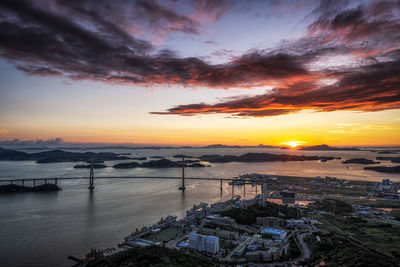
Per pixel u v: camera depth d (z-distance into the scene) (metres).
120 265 172.38
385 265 171.88
